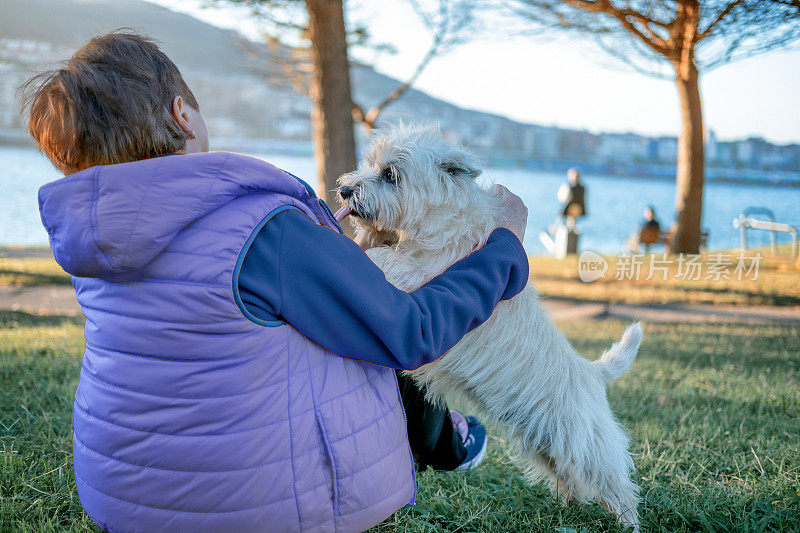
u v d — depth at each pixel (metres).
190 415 1.47
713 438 3.52
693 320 8.67
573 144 148.88
